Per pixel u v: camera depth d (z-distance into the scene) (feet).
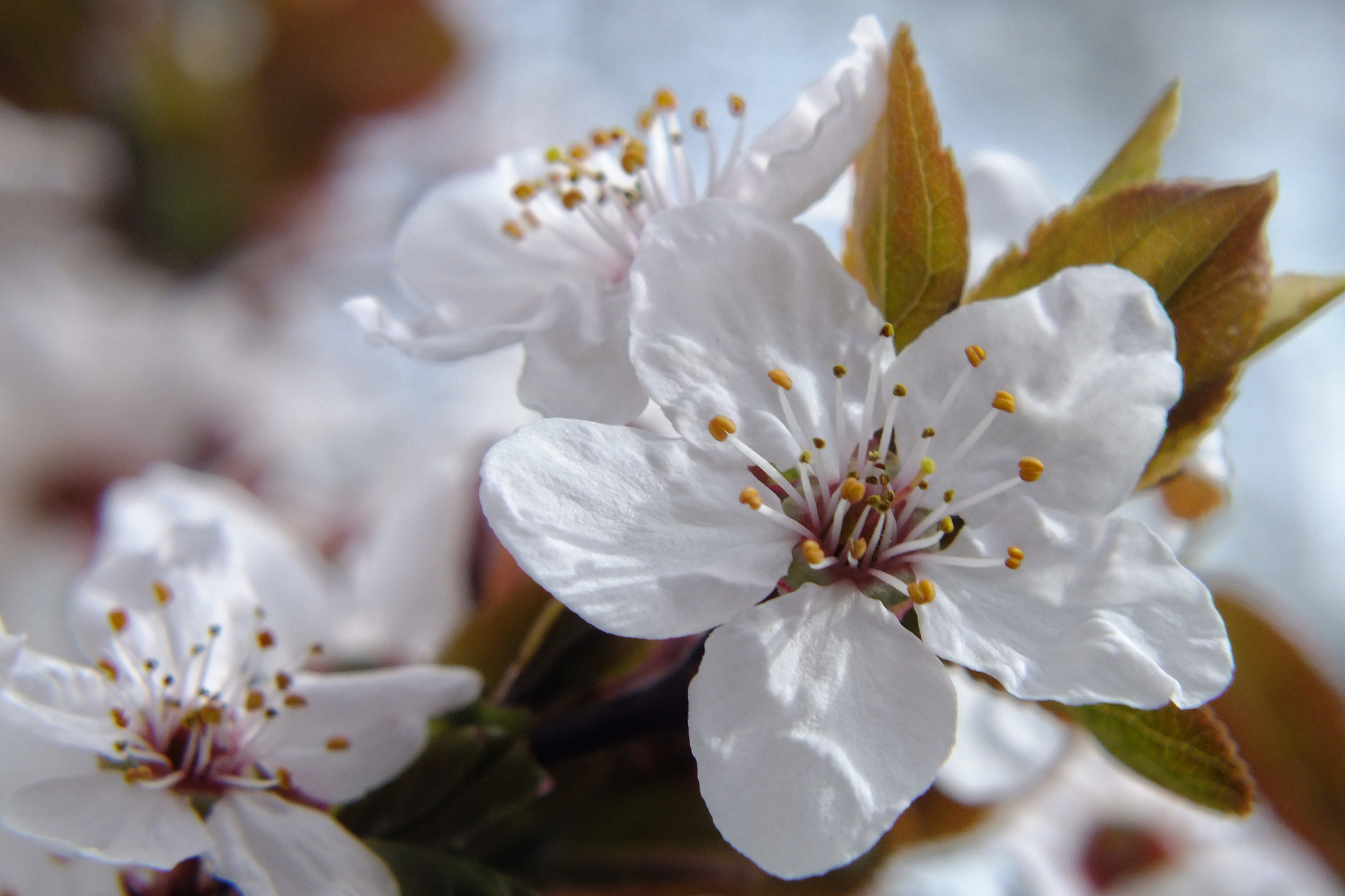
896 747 0.29
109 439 0.55
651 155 0.34
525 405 0.31
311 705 0.31
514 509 0.29
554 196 0.35
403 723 0.31
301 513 0.50
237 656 0.32
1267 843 0.45
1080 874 0.44
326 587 0.38
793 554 0.30
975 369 0.30
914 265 0.31
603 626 0.29
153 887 0.32
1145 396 0.30
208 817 0.30
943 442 0.31
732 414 0.30
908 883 0.41
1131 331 0.30
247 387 0.57
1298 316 0.31
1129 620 0.29
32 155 0.57
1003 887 0.42
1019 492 0.30
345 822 0.32
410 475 0.40
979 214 0.35
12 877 0.31
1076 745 0.40
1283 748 0.40
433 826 0.32
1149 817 0.45
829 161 0.31
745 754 0.28
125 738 0.31
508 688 0.32
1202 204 0.30
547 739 0.32
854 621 0.30
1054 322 0.30
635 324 0.30
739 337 0.30
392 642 0.37
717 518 0.30
